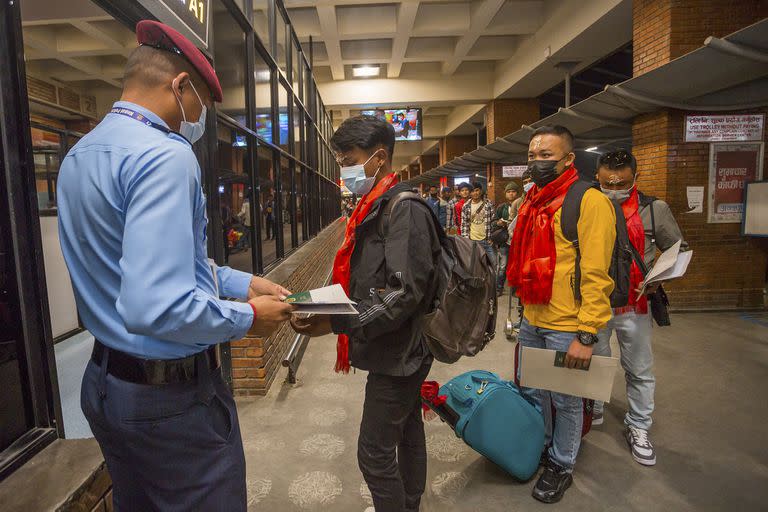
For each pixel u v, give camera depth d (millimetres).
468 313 1682
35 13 2982
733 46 4238
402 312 1479
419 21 11164
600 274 2008
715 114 5871
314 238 10789
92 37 4504
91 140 985
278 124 6406
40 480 1221
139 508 1141
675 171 5949
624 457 2639
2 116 1280
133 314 842
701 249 5992
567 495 2311
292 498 2330
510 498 2301
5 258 1312
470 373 2533
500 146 11789
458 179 23312
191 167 1004
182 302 872
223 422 1102
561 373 2074
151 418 983
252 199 4918
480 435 2277
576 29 9094
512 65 13133
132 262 852
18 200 1330
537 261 2195
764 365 4016
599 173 2811
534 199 2287
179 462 1025
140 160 916
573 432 2275
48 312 1414
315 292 1284
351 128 1695
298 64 8953
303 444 2838
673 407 3238
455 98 15211
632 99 5633
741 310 5949
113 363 993
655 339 4773
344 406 3357
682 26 5695
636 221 2654
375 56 13273
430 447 2791
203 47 3035
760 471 2486
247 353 3520
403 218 1533
